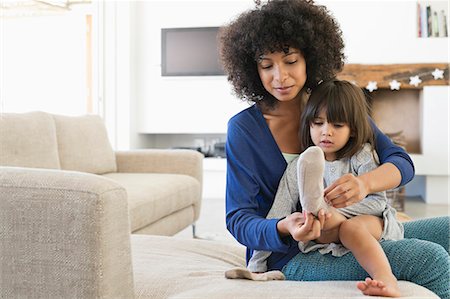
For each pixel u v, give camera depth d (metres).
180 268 1.26
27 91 4.48
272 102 1.20
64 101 4.88
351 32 4.73
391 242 1.07
